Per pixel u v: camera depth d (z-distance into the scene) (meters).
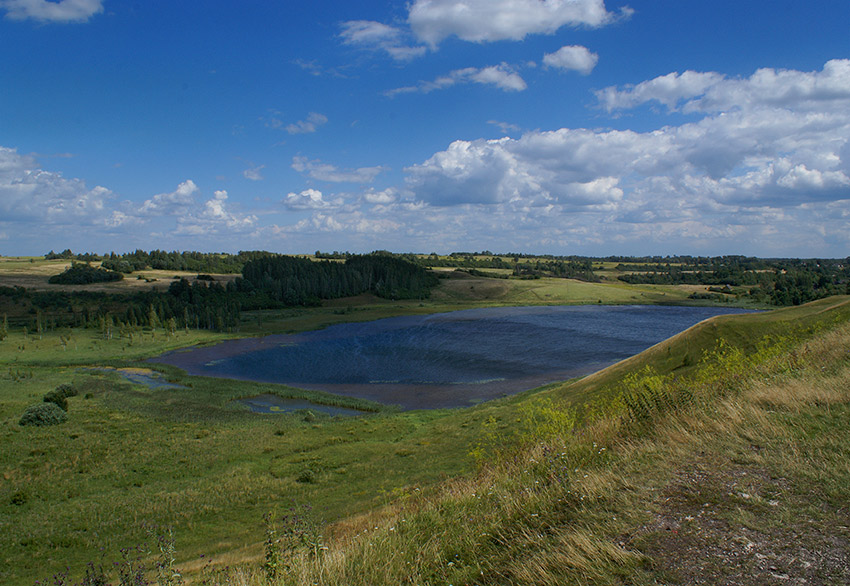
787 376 10.99
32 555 22.42
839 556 4.27
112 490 31.88
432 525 7.43
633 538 5.16
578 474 7.41
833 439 6.70
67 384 66.50
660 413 9.76
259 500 28.30
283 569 6.86
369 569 6.29
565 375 70.06
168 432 45.91
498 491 7.96
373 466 32.66
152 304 133.38
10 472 34.91
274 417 52.53
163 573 7.78
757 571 4.25
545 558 5.20
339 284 196.75
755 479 6.03
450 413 50.22
